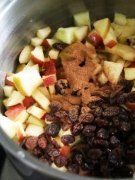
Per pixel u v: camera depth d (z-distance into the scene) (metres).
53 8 0.19
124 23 0.21
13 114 0.17
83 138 0.16
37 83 0.18
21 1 0.17
